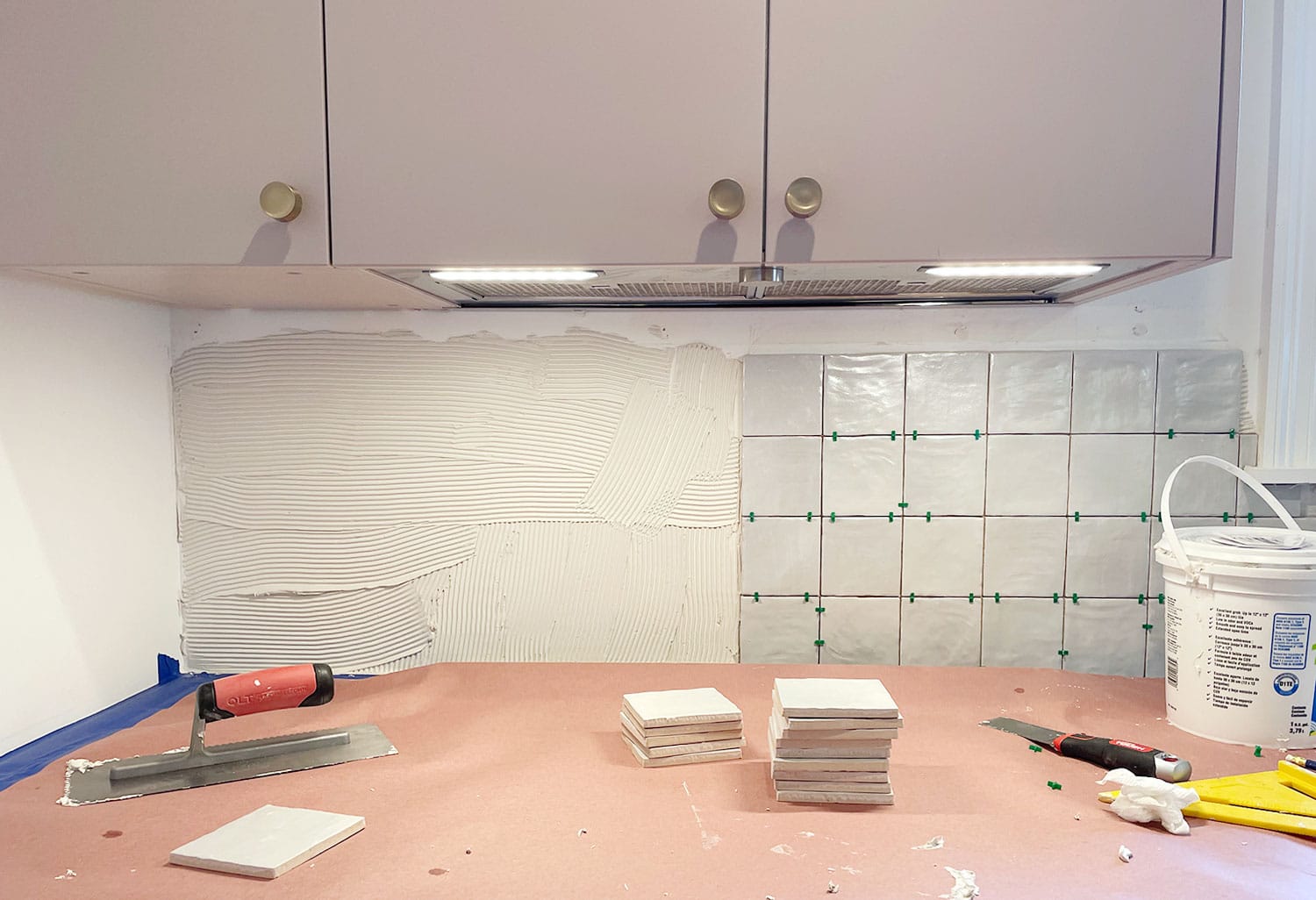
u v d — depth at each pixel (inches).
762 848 30.0
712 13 35.2
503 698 46.6
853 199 35.6
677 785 35.6
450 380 53.7
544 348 53.4
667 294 49.4
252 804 33.7
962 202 35.5
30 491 42.6
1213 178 35.4
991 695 46.7
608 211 36.0
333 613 54.9
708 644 54.5
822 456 52.9
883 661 53.7
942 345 52.7
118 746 39.8
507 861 29.1
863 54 35.2
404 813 32.8
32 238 36.9
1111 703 45.6
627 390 53.4
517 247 36.3
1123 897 26.9
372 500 54.4
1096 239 35.5
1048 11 34.9
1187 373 51.3
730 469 53.6
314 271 38.0
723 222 35.8
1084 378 51.6
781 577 53.6
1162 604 52.3
